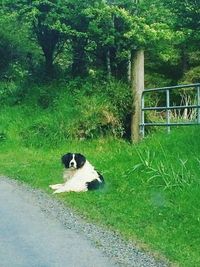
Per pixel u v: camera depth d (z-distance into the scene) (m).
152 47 20.47
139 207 10.12
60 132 18.36
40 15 20.45
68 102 19.59
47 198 11.00
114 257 7.45
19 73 22.61
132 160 13.31
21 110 20.36
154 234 8.58
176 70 26.12
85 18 19.97
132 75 18.61
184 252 7.80
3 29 24.00
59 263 7.16
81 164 11.85
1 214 9.70
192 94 24.64
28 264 7.11
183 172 11.48
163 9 20.03
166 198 10.57
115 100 18.73
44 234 8.48
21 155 16.83
